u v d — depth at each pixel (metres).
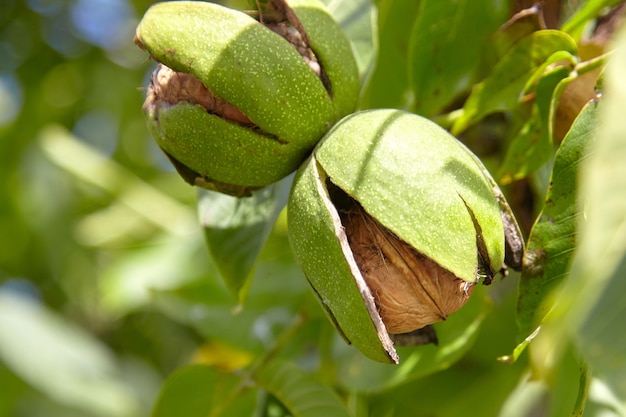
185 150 0.32
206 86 0.31
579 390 0.30
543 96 0.34
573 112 0.34
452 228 0.29
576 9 0.36
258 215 0.35
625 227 0.22
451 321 0.35
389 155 0.30
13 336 0.48
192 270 0.45
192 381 0.37
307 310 0.38
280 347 0.38
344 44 0.33
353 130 0.31
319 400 0.35
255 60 0.31
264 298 0.41
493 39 0.35
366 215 0.30
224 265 0.35
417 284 0.30
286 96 0.31
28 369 0.48
